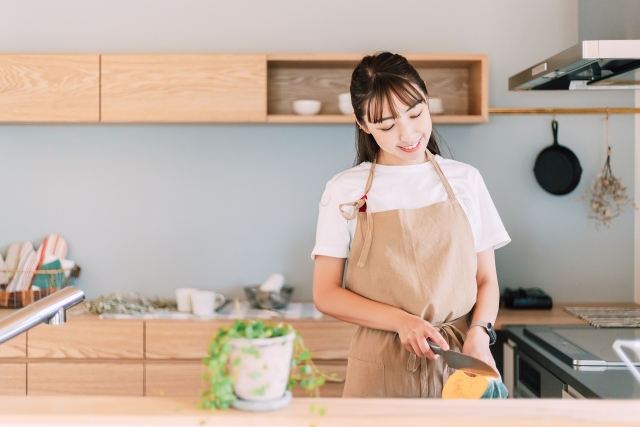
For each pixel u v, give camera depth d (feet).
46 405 2.92
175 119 8.48
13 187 9.61
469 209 5.04
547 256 9.53
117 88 8.47
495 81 9.50
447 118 8.61
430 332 4.34
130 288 9.66
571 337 6.78
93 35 9.46
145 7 9.46
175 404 2.95
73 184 9.61
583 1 8.94
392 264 4.86
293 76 9.43
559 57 6.77
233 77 8.48
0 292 8.77
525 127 9.48
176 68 8.46
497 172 9.51
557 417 2.80
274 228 9.65
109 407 2.90
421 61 8.77
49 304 3.64
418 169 5.09
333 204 5.17
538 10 9.45
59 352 8.19
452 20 9.49
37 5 9.43
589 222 9.52
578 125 9.45
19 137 9.57
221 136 9.59
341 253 5.12
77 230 9.63
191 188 9.62
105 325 8.18
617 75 7.06
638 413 2.85
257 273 9.66
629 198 9.47
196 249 9.66
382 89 4.58
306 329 8.16
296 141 9.58
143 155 9.59
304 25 9.48
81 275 9.65
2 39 9.43
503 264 9.52
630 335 6.88
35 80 8.46
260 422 2.76
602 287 9.54
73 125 9.55
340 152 9.57
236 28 9.48
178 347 8.20
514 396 7.32
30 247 9.20
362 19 9.48
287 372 2.93
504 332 7.72
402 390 4.76
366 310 4.73
